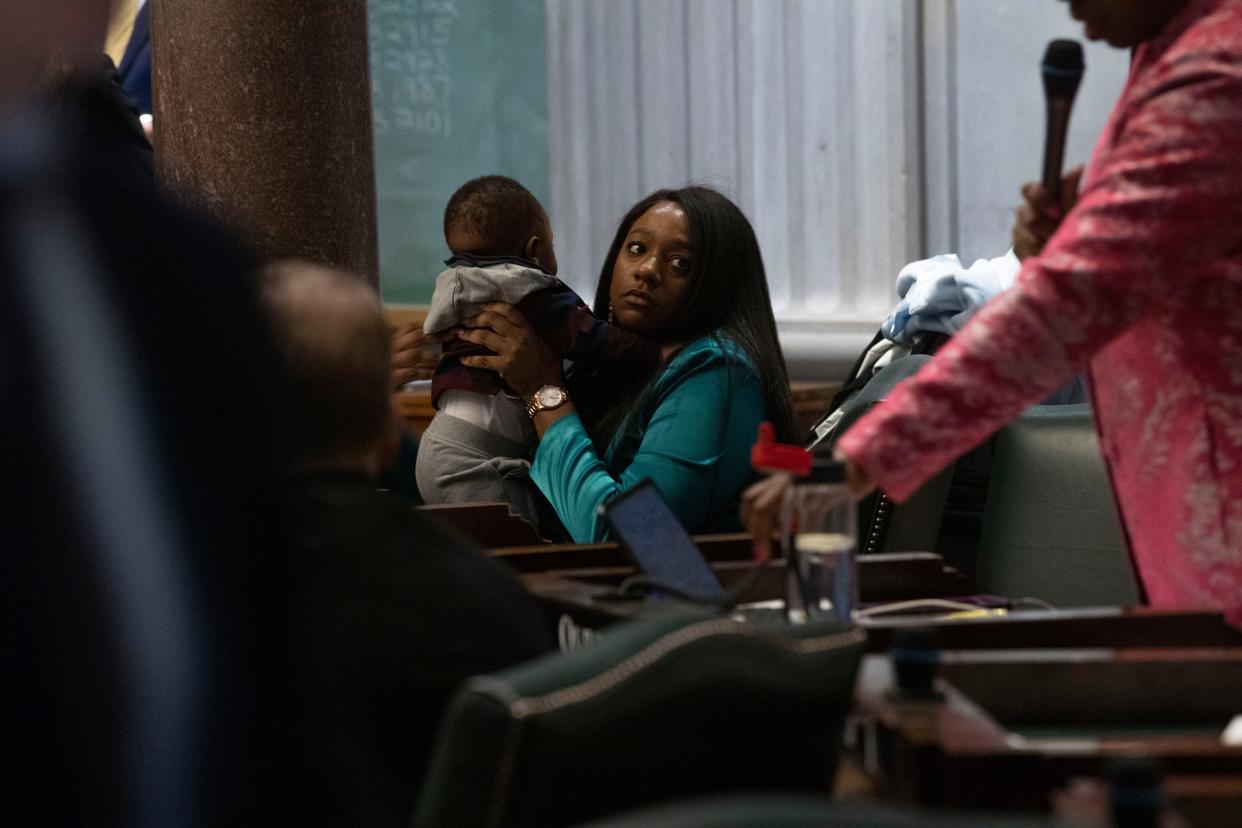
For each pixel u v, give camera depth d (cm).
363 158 965
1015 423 784
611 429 895
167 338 207
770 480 516
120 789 194
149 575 195
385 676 408
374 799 263
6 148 216
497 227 909
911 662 393
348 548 411
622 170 1591
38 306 201
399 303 1619
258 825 210
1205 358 489
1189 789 330
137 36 1205
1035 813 349
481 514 751
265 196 925
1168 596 521
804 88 1507
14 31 204
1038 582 751
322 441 420
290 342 414
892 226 1474
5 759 193
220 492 205
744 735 331
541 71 1614
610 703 309
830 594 503
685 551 568
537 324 886
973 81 1438
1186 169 461
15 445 196
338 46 943
